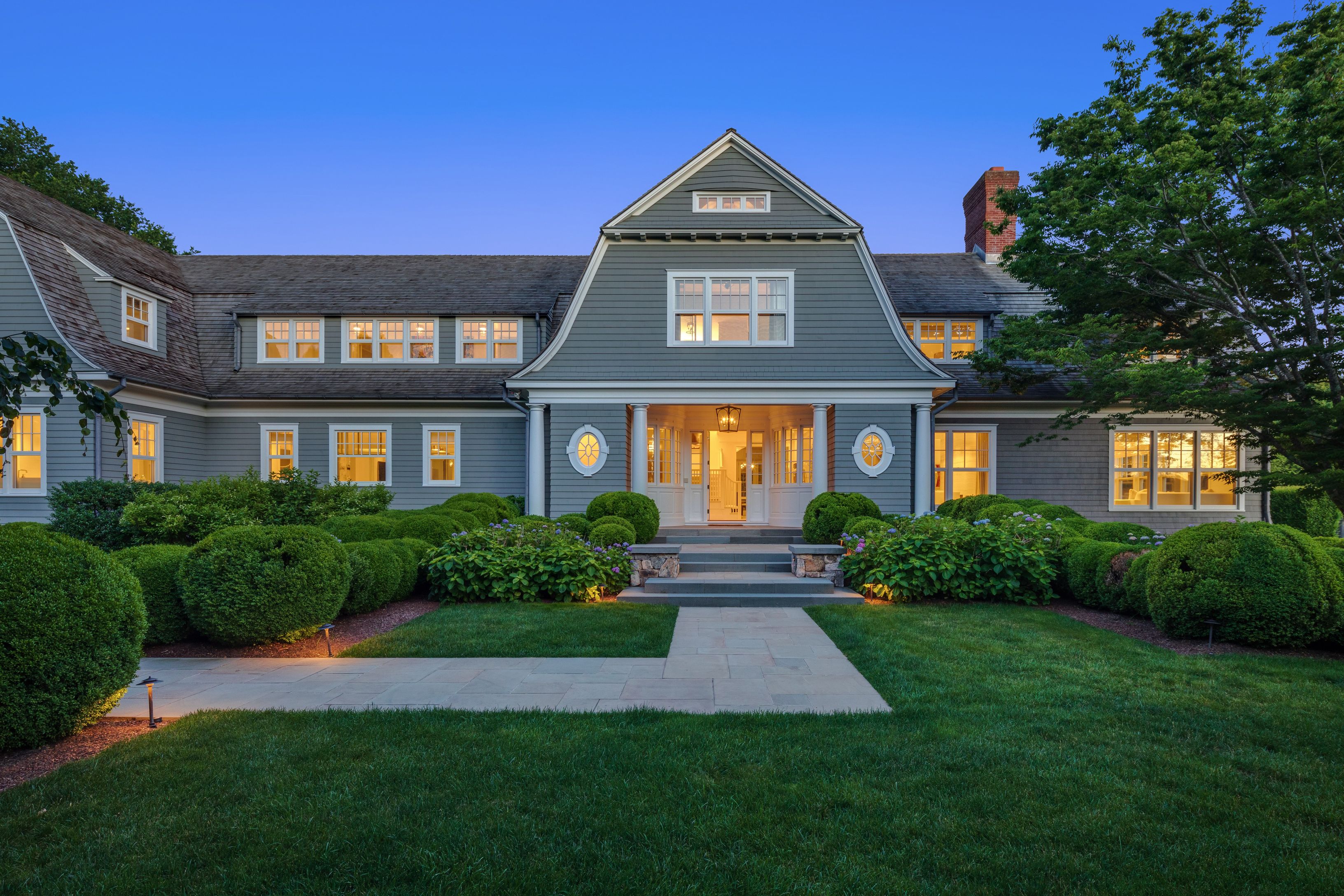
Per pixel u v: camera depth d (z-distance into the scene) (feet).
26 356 10.48
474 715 15.07
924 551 29.99
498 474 51.78
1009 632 23.18
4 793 11.33
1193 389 38.22
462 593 29.50
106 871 9.07
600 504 38.47
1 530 13.57
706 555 35.76
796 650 21.67
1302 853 9.50
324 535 22.91
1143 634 23.41
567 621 25.32
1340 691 16.67
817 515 37.32
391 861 9.21
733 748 13.07
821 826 10.13
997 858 9.30
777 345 42.52
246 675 18.81
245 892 8.63
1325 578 20.20
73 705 13.47
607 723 14.55
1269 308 38.93
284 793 11.21
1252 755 12.74
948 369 51.01
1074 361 39.14
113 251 49.83
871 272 42.75
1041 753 12.74
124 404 42.78
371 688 17.51
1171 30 39.29
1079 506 49.70
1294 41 35.91
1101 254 40.19
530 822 10.23
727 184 42.91
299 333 53.47
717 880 8.81
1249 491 41.06
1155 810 10.65
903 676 18.19
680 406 46.06
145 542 32.30
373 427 51.62
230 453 50.85
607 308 42.83
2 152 79.97
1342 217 34.09
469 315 53.36
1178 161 34.71
